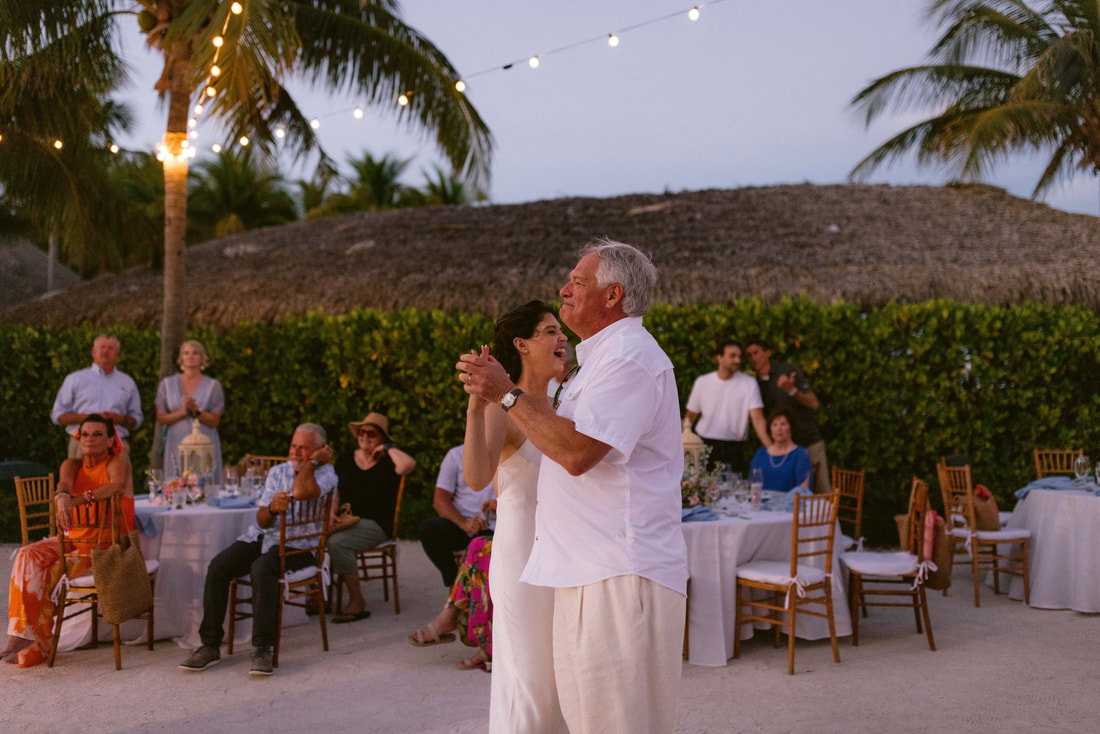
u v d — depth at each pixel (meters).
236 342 10.23
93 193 11.80
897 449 8.88
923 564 5.38
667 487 2.48
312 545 5.41
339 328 9.89
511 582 2.99
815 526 5.20
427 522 6.03
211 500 5.82
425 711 4.27
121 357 11.01
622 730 2.35
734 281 9.84
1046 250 10.90
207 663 4.97
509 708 2.94
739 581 5.18
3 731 4.02
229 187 33.38
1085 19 12.28
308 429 5.27
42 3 8.38
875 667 4.96
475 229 14.25
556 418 2.36
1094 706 4.28
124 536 5.06
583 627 2.39
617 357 2.40
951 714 4.18
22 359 11.40
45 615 5.07
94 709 4.30
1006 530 6.66
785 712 4.23
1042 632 5.71
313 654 5.26
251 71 7.75
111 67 9.66
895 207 13.62
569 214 14.61
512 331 3.12
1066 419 9.02
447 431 9.64
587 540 2.41
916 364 8.86
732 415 7.23
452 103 10.18
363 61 9.89
